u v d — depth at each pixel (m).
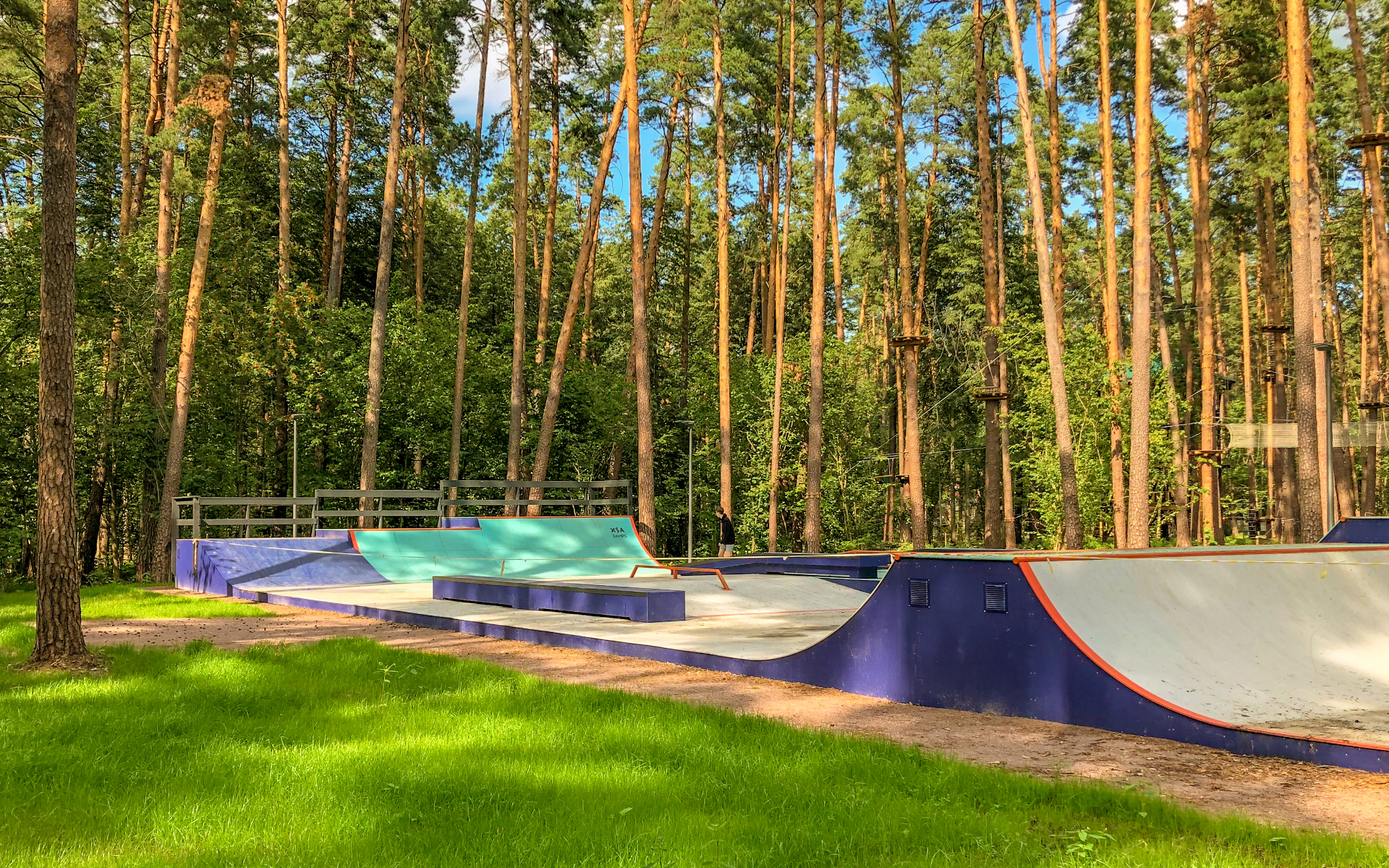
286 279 32.62
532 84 33.81
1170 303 45.25
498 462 36.44
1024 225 44.50
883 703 8.66
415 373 35.31
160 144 24.94
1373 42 33.00
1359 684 8.09
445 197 51.28
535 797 5.29
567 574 21.77
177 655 10.78
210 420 31.56
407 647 12.38
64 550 10.32
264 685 8.84
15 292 25.22
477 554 24.55
